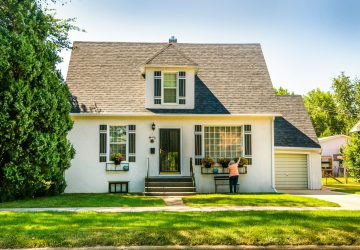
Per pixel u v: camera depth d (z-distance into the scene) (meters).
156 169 22.39
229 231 9.38
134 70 24.97
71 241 8.62
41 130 17.81
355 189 25.52
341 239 9.13
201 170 22.56
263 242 8.91
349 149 29.33
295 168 25.66
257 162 22.89
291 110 27.75
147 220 10.81
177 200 17.45
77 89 23.55
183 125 22.77
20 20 17.97
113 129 22.66
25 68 16.91
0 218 11.11
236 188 22.52
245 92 24.03
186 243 8.77
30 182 17.22
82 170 22.22
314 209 14.25
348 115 77.00
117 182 22.25
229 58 26.16
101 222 10.50
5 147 16.48
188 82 22.97
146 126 22.64
